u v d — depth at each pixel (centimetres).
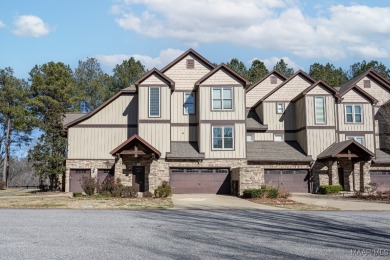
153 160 2828
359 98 3303
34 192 3092
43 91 4566
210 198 2455
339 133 3250
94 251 824
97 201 2100
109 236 1008
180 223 1277
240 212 1648
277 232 1095
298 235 1045
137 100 3094
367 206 1922
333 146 3009
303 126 3136
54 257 768
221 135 2958
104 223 1256
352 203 2089
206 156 2934
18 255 785
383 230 1146
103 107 3088
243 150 2945
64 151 3198
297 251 838
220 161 2933
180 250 840
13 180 6906
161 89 2947
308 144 3058
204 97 2981
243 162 2936
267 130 3303
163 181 2728
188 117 3105
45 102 4491
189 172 2942
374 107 3500
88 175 3017
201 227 1187
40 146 3080
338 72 6594
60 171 3062
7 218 1369
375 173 3222
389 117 3369
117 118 3084
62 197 2436
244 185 2548
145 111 2925
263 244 912
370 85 3538
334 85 5912
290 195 2502
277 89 3362
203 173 2950
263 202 2134
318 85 3119
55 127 3158
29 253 802
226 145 2952
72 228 1140
